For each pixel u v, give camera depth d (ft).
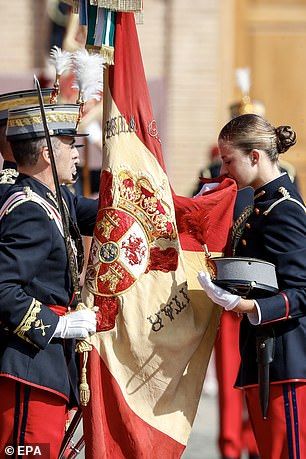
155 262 69.51
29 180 66.64
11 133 67.00
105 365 67.82
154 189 69.77
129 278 68.69
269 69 168.14
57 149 67.10
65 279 66.08
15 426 64.54
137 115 70.33
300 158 167.53
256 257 68.85
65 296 66.03
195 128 165.48
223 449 102.47
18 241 64.28
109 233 68.90
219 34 165.89
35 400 64.75
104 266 68.74
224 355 101.86
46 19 160.76
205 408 134.10
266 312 66.49
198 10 165.48
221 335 101.86
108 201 69.15
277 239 67.92
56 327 64.44
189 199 71.87
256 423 69.62
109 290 68.54
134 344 68.39
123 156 69.67
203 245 71.26
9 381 64.75
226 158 69.67
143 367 68.64
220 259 67.26
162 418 68.59
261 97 168.14
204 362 70.54
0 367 64.64
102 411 67.31
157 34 165.17
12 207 65.05
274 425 68.18
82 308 65.67
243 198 75.66
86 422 66.85
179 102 165.17
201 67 165.58
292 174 106.11
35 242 64.44
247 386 69.36
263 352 67.82
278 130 70.23
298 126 167.73
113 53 69.51
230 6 166.40
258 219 68.80
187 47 165.37
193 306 70.33
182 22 165.07
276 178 69.31
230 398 101.86
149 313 68.80
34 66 162.61
